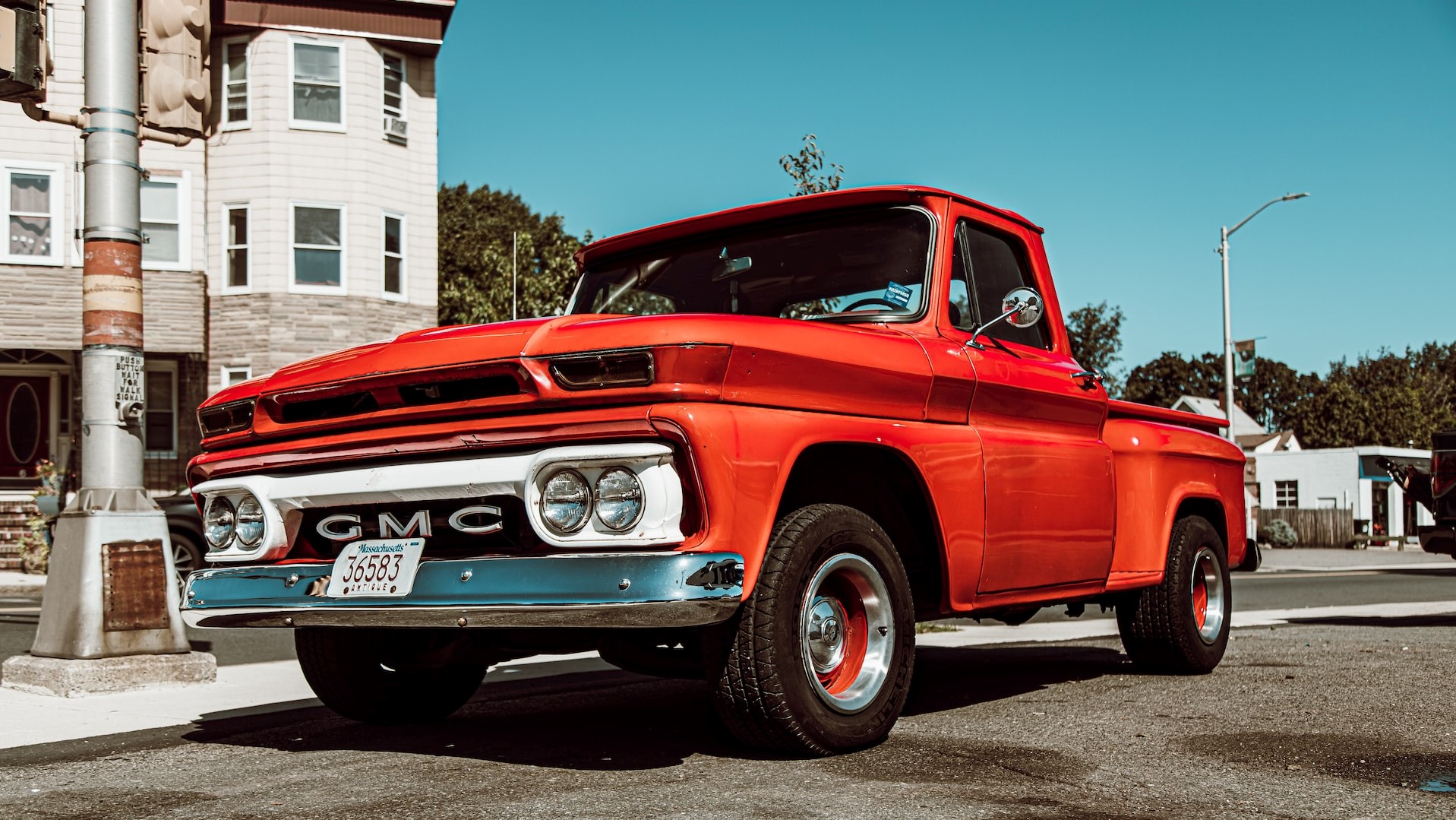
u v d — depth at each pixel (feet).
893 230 17.40
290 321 73.26
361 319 74.95
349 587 13.87
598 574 12.26
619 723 17.49
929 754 14.44
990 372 16.84
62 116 23.79
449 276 165.48
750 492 12.78
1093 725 16.60
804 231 17.98
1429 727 16.48
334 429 14.46
